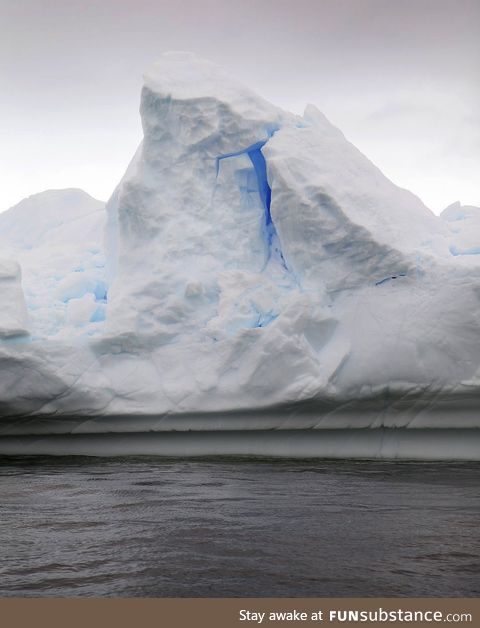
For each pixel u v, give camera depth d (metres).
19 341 23.73
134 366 24.33
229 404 23.28
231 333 23.89
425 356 22.39
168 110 26.16
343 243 23.62
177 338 24.47
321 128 27.19
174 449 24.39
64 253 30.55
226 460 22.86
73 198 35.41
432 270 22.94
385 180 26.39
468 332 22.12
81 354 24.06
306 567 10.46
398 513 13.91
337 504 14.81
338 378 23.02
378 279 23.39
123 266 25.53
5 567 10.52
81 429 24.59
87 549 11.41
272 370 22.89
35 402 24.00
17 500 15.50
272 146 25.00
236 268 25.25
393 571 10.29
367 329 23.12
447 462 22.22
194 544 11.66
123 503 15.04
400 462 22.25
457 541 11.80
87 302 26.31
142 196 25.67
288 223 24.42
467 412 22.62
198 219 25.58
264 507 14.52
